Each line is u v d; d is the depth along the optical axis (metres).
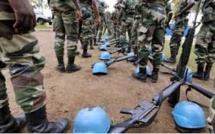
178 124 1.75
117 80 3.11
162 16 2.89
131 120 1.51
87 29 4.58
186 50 2.04
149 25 2.86
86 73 3.41
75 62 4.25
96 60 4.49
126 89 2.74
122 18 6.12
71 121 1.84
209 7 3.10
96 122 1.41
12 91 2.47
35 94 1.39
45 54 5.10
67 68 3.43
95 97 2.42
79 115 1.48
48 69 3.57
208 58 3.35
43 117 1.48
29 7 1.24
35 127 1.46
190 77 2.69
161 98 1.71
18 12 1.18
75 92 2.55
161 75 3.55
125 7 5.79
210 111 1.45
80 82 2.94
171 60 4.70
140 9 2.93
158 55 3.04
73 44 3.29
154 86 2.91
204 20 3.18
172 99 2.18
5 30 1.25
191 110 1.73
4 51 1.31
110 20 11.75
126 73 3.52
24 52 1.33
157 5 2.85
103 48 6.12
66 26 3.12
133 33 4.59
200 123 1.71
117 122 1.86
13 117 1.62
